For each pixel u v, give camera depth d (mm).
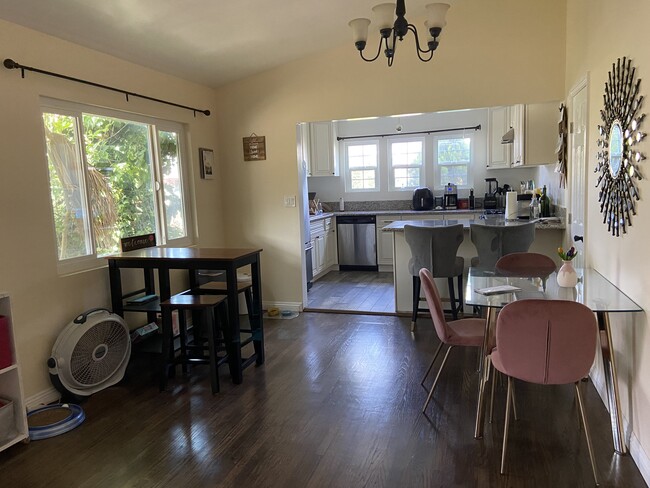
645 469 2033
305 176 5672
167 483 2131
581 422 2484
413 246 3928
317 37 4078
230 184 4941
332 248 7039
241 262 3211
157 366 3547
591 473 2115
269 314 4715
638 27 2100
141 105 3793
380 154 7320
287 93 4633
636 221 2166
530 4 3924
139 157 3916
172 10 3035
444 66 4172
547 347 2045
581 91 3318
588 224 3133
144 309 3328
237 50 3969
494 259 3760
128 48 3428
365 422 2611
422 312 4562
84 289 3238
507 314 2061
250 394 3008
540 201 4707
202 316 3857
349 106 4461
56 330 3025
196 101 4535
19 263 2783
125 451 2400
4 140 2689
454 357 3518
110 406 2898
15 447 2461
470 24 4074
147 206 4020
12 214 2740
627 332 2305
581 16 3289
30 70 2807
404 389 3012
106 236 3561
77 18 2850
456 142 6977
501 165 5699
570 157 3729
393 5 2432
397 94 4320
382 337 4016
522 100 4016
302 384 3133
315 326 4383
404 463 2223
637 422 2164
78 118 3254
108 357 3150
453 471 2152
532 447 2328
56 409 2783
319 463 2244
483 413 2539
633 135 2178
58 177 3127
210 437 2510
